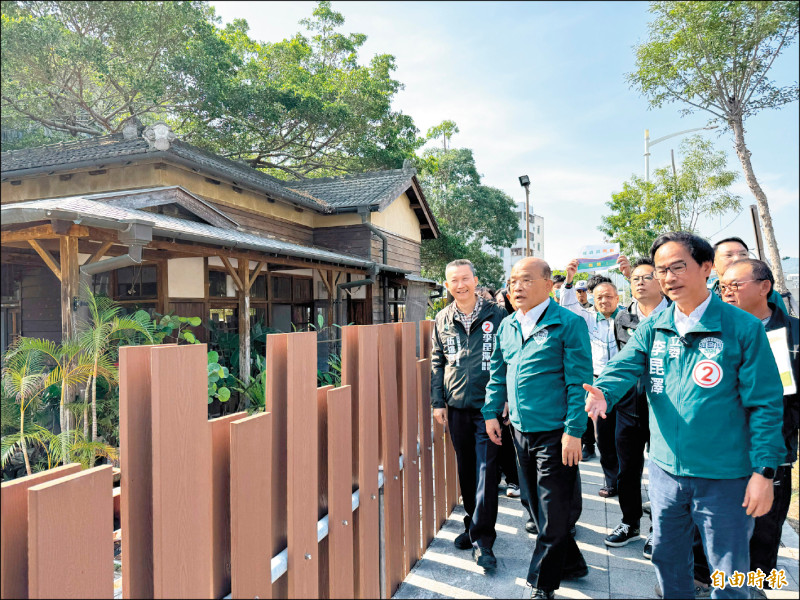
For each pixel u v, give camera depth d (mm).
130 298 5625
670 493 2025
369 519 2332
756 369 1822
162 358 1235
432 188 21250
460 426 3119
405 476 2811
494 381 2865
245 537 1462
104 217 2986
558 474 2465
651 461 2139
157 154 5730
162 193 5785
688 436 1943
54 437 2291
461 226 21156
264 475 1573
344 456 2123
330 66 13656
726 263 2785
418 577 2729
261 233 9266
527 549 3041
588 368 2479
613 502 3957
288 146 13805
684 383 1964
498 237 21469
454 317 3115
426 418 3266
